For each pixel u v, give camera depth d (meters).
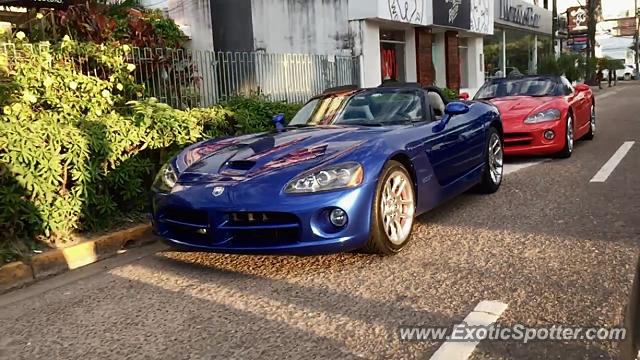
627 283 3.97
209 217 4.50
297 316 3.80
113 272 5.07
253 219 4.39
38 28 9.25
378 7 14.57
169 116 6.75
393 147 4.85
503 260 4.58
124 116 6.61
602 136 12.25
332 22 14.98
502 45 27.84
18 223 5.25
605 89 37.41
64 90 6.50
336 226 4.34
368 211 4.45
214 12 15.74
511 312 3.65
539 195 6.83
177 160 5.35
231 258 5.14
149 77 8.74
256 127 8.48
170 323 3.86
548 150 9.15
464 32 21.56
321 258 4.91
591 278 4.10
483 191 7.08
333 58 13.38
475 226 5.62
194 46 14.27
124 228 6.05
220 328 3.72
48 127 5.41
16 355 3.58
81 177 5.65
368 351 3.29
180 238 4.81
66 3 9.09
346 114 6.03
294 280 4.46
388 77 17.58
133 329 3.81
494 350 3.21
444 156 5.70
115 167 6.09
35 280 5.04
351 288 4.21
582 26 42.03
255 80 10.95
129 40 9.12
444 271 4.43
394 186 4.80
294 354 3.30
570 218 5.69
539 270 4.32
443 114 6.21
